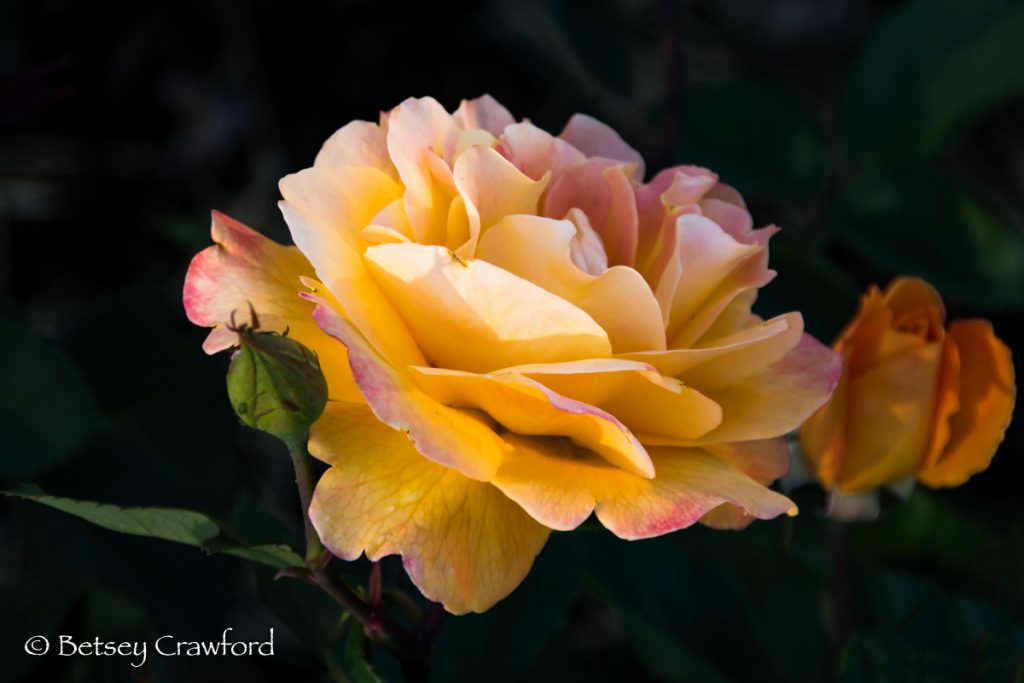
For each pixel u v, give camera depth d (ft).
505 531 1.18
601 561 1.66
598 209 1.23
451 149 1.22
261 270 1.21
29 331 1.63
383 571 1.56
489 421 1.20
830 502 1.45
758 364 1.24
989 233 1.89
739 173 1.98
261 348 1.13
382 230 1.17
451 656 1.48
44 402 1.64
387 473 1.17
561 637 1.71
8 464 1.62
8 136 2.40
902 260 1.90
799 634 1.71
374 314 1.17
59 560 1.67
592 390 1.17
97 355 1.76
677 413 1.20
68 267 2.38
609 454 1.19
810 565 1.73
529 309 1.14
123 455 1.73
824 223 1.96
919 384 1.40
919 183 1.92
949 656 1.48
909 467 1.43
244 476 2.18
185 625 1.69
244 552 1.22
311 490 1.19
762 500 1.17
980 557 1.67
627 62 2.10
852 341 1.41
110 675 1.53
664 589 1.67
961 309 2.31
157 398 1.75
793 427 1.24
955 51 1.98
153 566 1.71
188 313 1.18
